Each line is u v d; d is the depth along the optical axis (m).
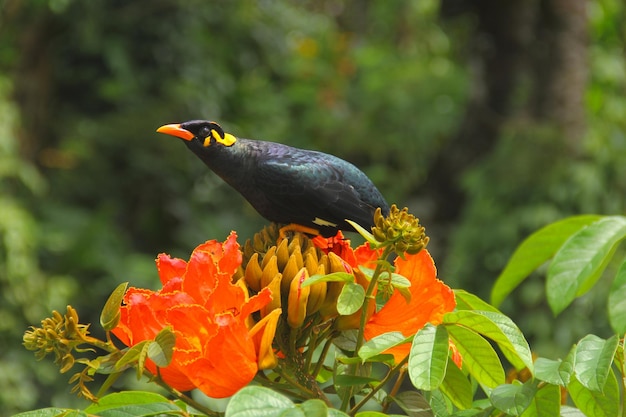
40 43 15.41
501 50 12.86
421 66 17.25
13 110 14.03
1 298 12.65
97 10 16.08
